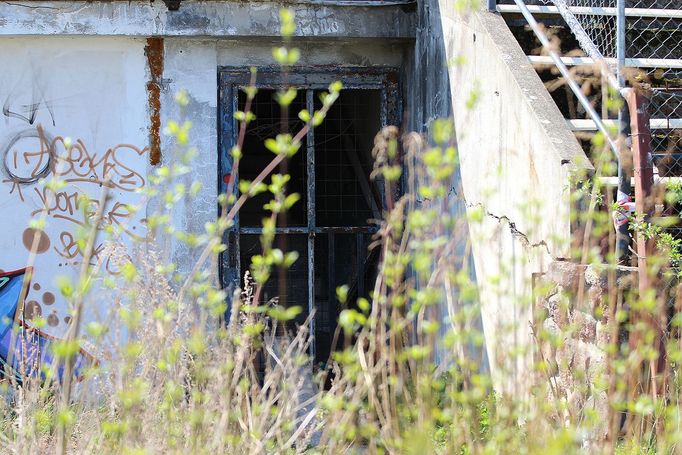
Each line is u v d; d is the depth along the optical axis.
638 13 7.99
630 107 5.57
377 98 9.98
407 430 3.60
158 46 9.22
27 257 9.02
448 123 3.82
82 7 8.92
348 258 10.00
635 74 6.80
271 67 9.59
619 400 4.11
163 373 3.84
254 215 10.48
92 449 3.81
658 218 5.32
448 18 8.28
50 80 9.09
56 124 9.09
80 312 3.46
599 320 4.99
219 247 3.97
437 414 3.61
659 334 4.66
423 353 3.52
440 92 8.52
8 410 4.64
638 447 4.10
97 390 4.15
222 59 9.48
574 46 8.07
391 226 4.09
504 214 6.82
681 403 4.35
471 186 7.64
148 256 4.98
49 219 9.03
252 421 3.87
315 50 9.66
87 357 4.18
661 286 5.09
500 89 7.01
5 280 8.98
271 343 4.38
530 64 6.91
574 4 8.50
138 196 9.12
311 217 9.83
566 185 5.70
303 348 4.69
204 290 3.97
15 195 9.04
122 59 9.17
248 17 9.14
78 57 9.12
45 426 4.08
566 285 5.29
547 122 6.24
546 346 5.03
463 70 7.88
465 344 3.82
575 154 5.89
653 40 8.16
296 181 10.59
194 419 3.65
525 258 5.63
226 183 9.59
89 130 9.12
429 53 8.88
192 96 9.27
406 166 9.55
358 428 3.81
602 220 4.94
